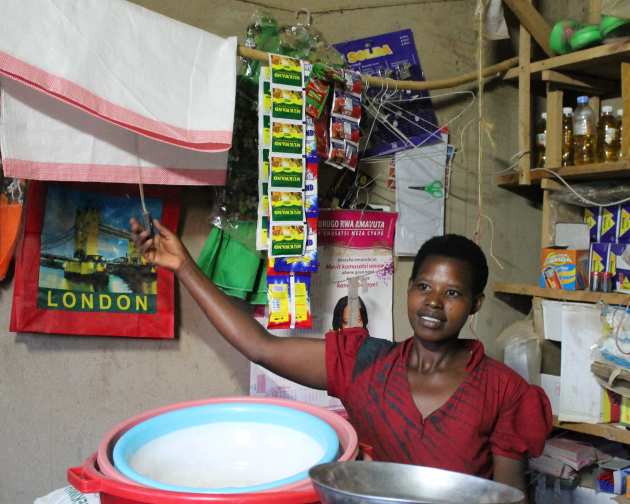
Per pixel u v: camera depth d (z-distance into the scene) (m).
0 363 1.72
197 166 1.53
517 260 2.49
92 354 1.80
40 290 1.69
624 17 1.76
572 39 2.04
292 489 0.59
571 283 2.09
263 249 1.67
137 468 0.70
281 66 1.63
